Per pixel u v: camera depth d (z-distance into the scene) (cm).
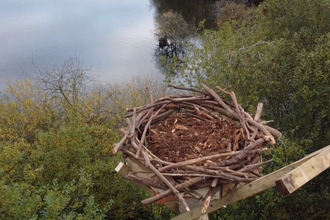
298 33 859
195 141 284
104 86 1580
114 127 977
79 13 2878
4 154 625
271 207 728
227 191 262
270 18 955
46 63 2052
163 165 252
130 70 1972
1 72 1931
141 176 260
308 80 724
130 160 268
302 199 732
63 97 1126
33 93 1115
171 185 235
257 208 732
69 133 730
